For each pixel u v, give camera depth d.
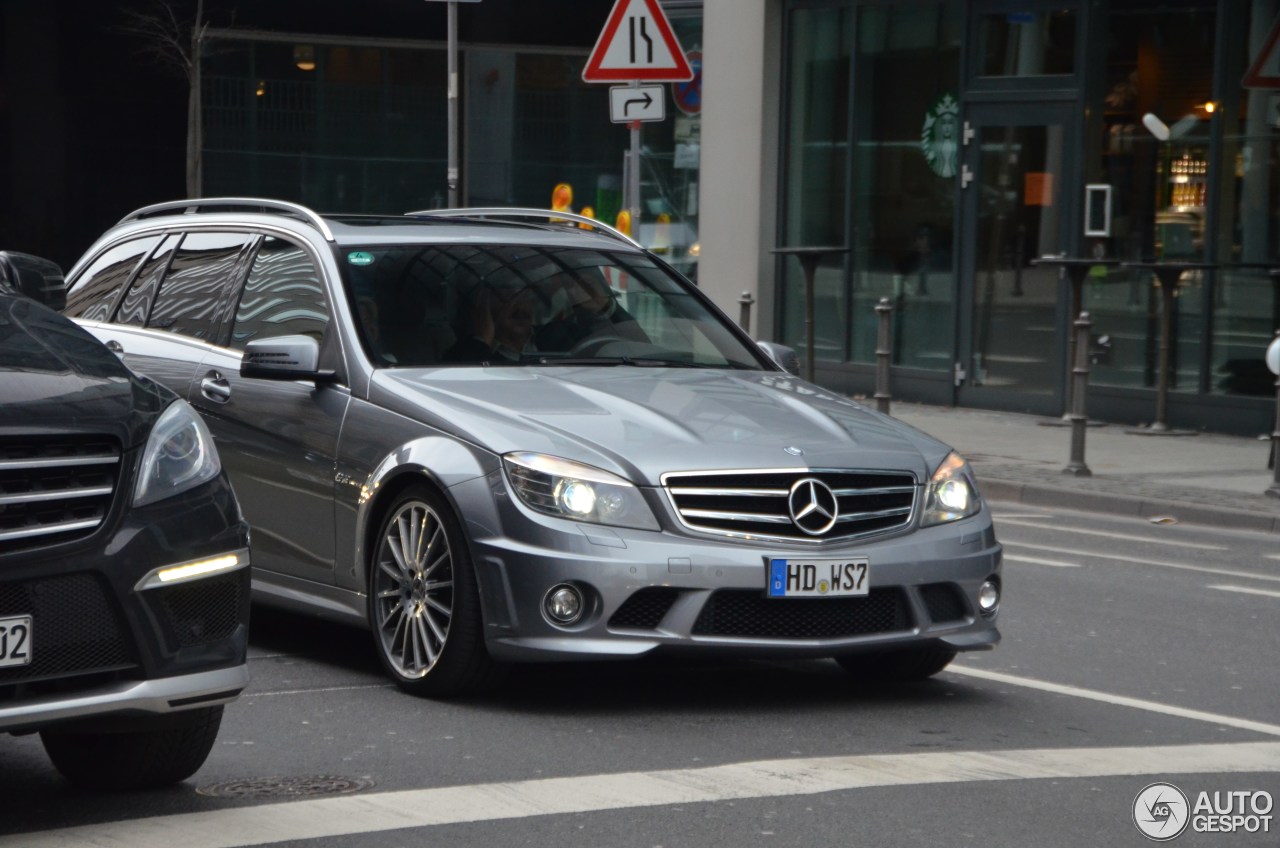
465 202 43.09
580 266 9.87
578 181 43.66
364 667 8.88
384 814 6.30
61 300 7.60
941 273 22.98
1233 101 20.12
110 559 5.86
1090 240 21.30
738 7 24.88
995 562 8.35
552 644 7.62
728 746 7.36
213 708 6.50
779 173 24.81
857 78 23.80
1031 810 6.49
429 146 43.09
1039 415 21.89
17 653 5.70
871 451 8.19
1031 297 21.97
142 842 5.97
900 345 23.58
